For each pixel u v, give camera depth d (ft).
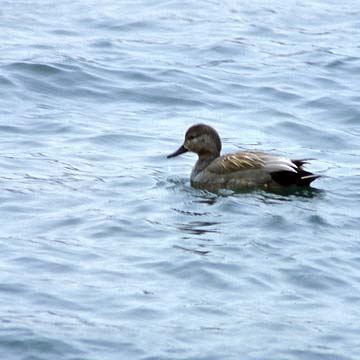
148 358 41.91
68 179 61.72
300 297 47.19
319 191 60.64
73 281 47.91
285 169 60.49
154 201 58.39
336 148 70.79
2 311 44.91
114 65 84.02
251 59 87.30
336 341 43.60
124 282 47.96
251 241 52.37
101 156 66.54
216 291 47.44
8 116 73.36
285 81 82.48
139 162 66.08
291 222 54.90
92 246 51.75
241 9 101.35
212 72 83.82
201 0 103.50
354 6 103.60
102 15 97.91
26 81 79.46
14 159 64.90
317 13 100.78
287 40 92.73
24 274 48.39
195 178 62.95
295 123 74.64
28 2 101.24
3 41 88.94
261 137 72.08
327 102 78.59
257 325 44.52
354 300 47.19
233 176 61.36
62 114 74.28
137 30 94.22
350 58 88.12
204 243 52.19
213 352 42.39
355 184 62.28
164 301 46.34
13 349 42.39
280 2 103.96
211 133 63.72
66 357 41.98
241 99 78.89
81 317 44.75
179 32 93.81
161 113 75.92
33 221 54.90
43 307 45.44
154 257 50.49
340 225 55.01
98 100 77.87
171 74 82.58
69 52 86.43
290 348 42.88
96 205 57.52
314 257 50.93
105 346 42.70
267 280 48.60
